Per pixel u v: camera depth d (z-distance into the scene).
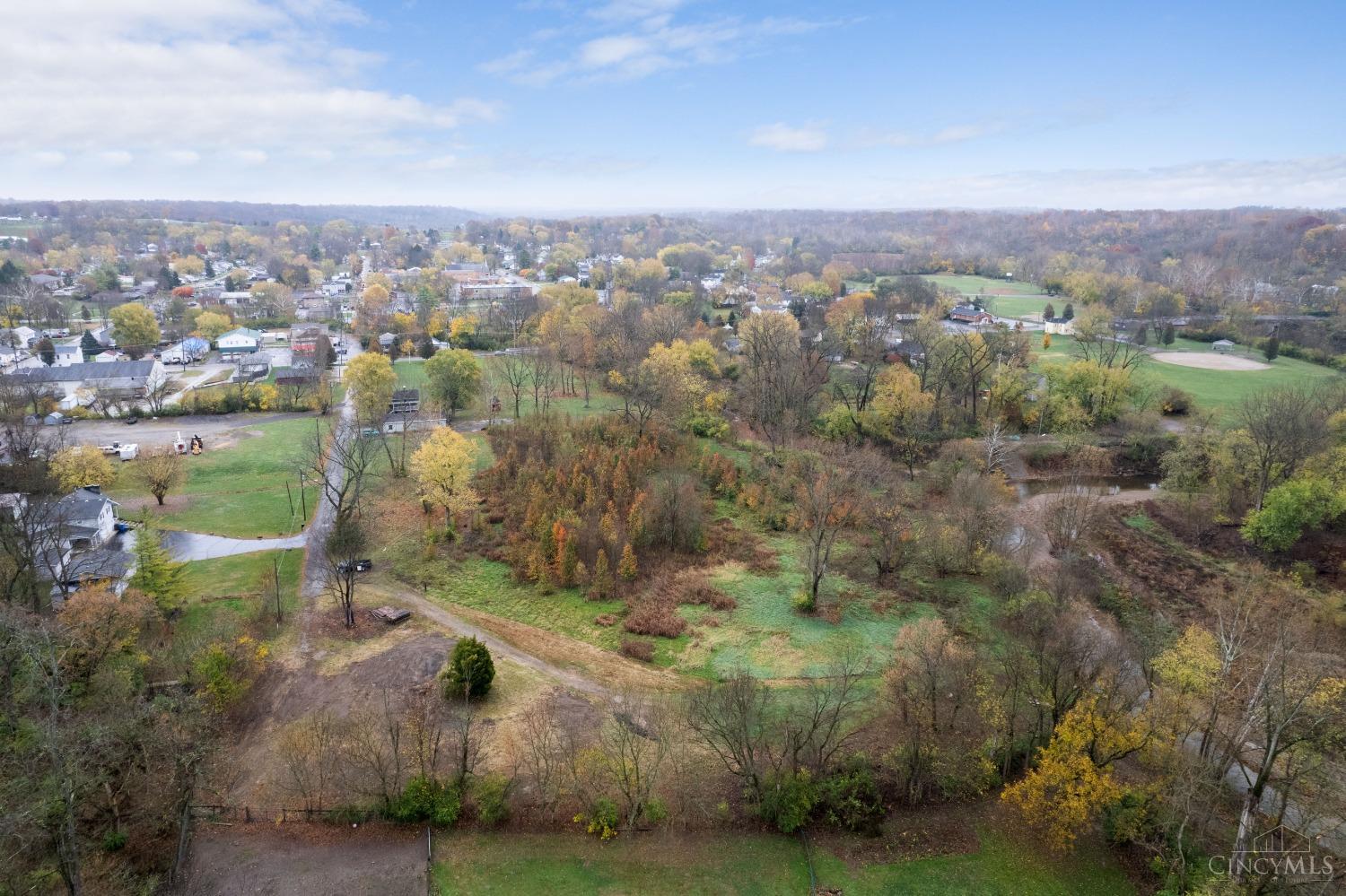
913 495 87.00
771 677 55.19
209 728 43.81
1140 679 48.41
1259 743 43.97
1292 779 37.03
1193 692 44.59
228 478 89.38
